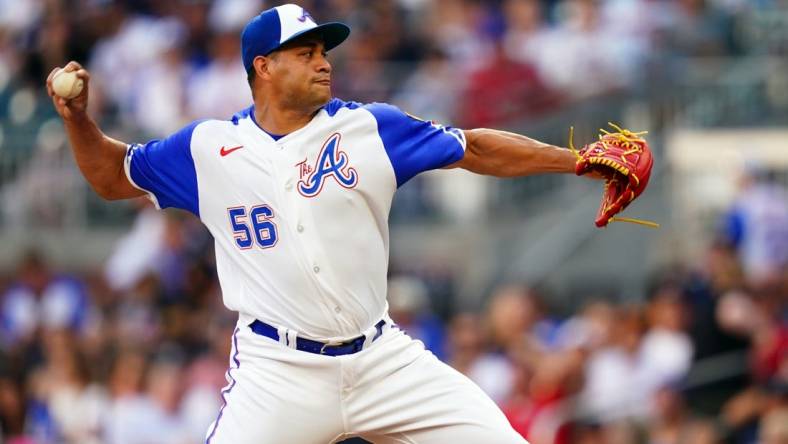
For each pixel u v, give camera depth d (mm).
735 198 50969
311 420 20469
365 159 20172
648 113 55938
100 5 62969
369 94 57844
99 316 51531
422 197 57688
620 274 53000
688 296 44438
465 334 44156
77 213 58531
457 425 20422
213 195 20531
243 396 20562
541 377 42062
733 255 47656
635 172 20391
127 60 60719
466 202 57750
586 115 56000
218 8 61094
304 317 20250
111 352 47469
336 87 57750
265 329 20500
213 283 52844
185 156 20594
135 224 58219
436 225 57062
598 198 54656
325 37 20469
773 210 49469
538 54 58031
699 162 55188
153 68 59875
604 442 40781
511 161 20703
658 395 41094
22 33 63281
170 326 50094
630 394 41781
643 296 51500
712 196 54281
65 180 58656
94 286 56156
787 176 55219
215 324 46031
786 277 46688
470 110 56781
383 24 60000
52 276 53625
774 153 55531
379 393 20547
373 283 20469
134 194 21156
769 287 45969
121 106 60312
